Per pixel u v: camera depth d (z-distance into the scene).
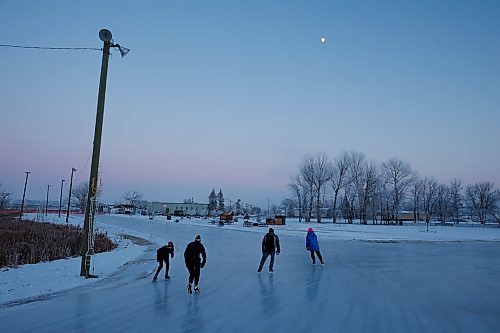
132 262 17.36
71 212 103.06
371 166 83.25
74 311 8.21
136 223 62.56
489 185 96.31
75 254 19.23
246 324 7.30
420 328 7.15
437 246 30.02
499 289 11.49
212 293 10.35
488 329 7.13
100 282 12.06
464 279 13.49
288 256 20.41
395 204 81.88
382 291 10.92
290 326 7.18
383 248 26.89
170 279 12.72
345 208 89.69
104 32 13.74
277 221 63.31
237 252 21.98
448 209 97.00
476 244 33.22
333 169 82.69
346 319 7.74
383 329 7.04
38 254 16.92
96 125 13.57
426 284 12.30
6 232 25.48
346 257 20.36
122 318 7.66
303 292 10.61
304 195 86.94
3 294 9.81
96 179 13.45
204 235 37.91
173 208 152.88
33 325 7.12
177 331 6.80
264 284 11.83
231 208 158.38
